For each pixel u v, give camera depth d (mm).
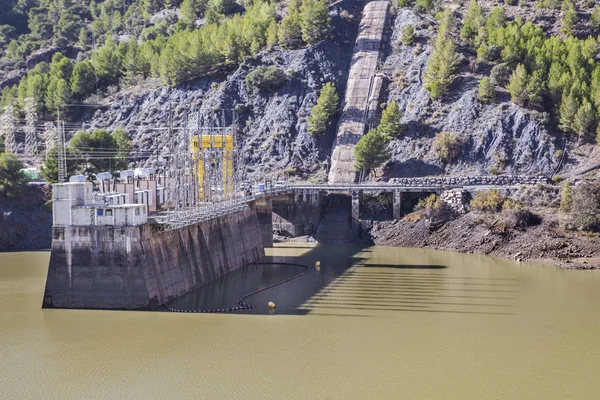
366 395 87938
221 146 178125
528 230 171125
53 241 120250
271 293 133625
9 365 97062
